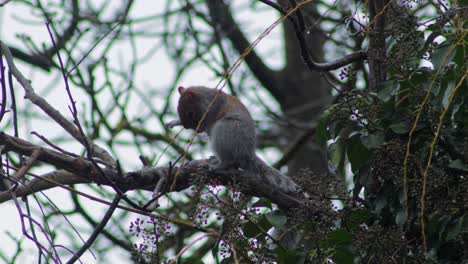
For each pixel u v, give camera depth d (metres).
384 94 7.83
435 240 7.40
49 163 7.78
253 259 7.12
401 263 7.19
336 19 15.97
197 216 6.96
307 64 8.48
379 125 7.82
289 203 8.32
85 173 8.00
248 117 11.45
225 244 7.02
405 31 7.86
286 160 16.81
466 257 7.22
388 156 7.46
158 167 8.49
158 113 16.42
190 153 15.70
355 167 8.03
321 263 7.23
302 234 7.66
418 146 7.66
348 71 7.85
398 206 7.73
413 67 7.86
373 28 8.18
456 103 7.45
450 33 7.56
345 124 8.04
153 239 6.71
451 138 7.53
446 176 7.07
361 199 8.17
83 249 6.67
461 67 7.19
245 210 7.67
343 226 7.94
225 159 11.09
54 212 12.64
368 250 7.39
